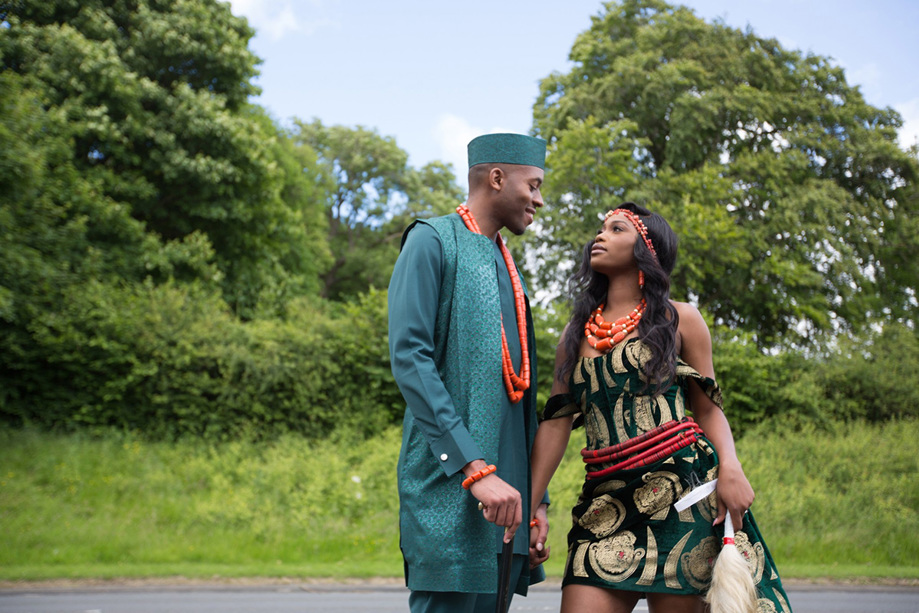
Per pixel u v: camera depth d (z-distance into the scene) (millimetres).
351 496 10641
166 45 19562
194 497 10969
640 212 2645
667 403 2473
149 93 18906
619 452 2471
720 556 2287
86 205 17062
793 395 16438
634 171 22266
